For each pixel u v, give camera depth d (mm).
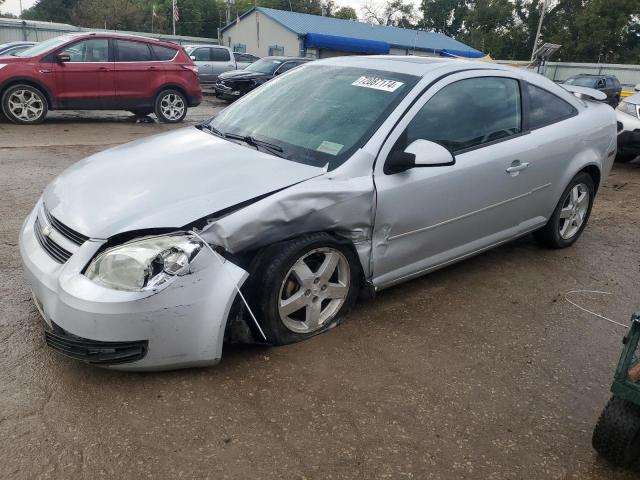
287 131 3520
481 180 3752
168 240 2562
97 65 10758
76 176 3186
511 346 3324
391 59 4020
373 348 3146
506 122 4031
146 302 2473
